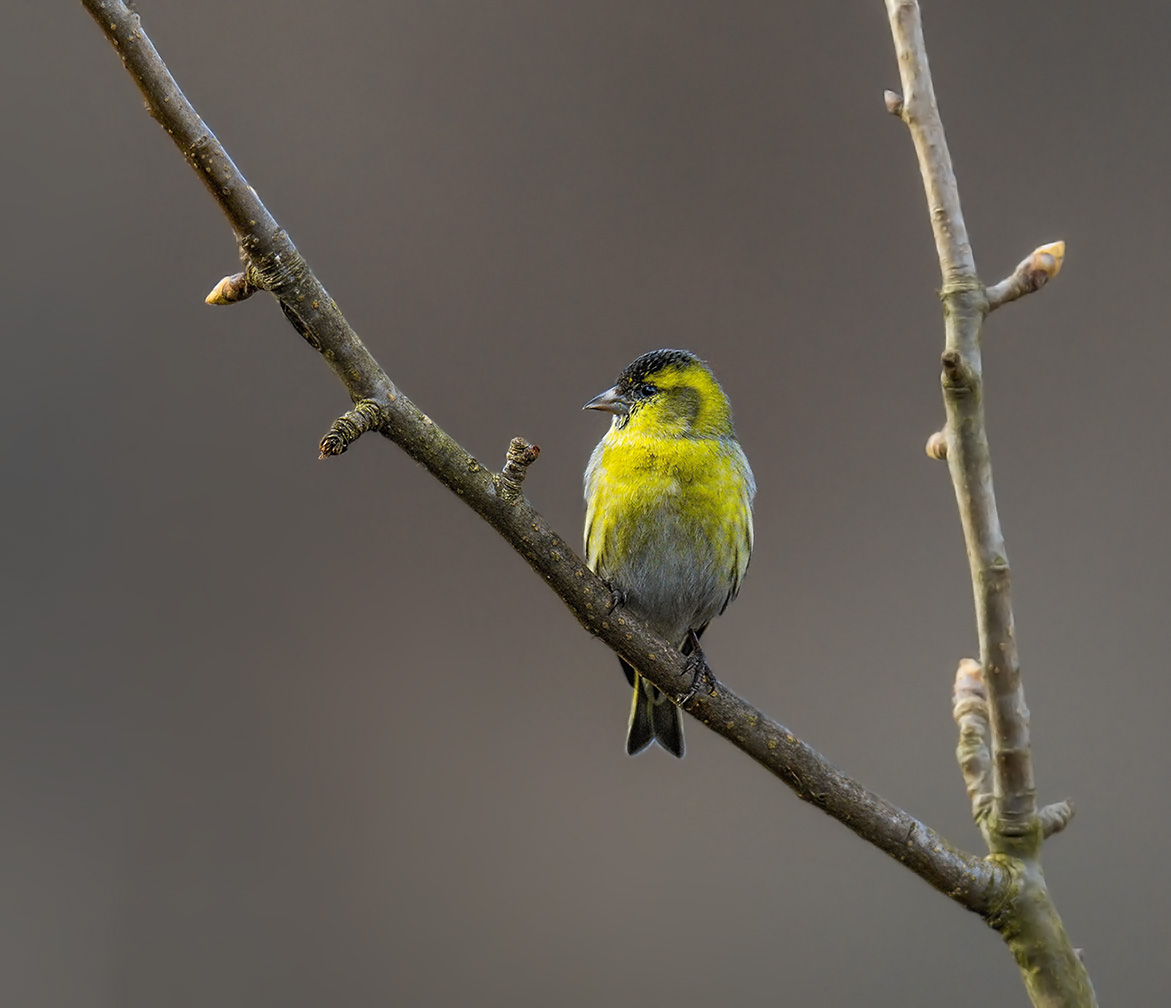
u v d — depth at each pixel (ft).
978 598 18.35
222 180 18.83
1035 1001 18.19
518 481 21.71
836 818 21.17
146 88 18.35
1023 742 18.52
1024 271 18.06
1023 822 18.62
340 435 19.56
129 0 18.49
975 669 20.56
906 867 20.01
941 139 18.47
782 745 21.86
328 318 19.72
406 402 20.47
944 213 18.29
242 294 19.53
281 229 19.25
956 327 17.97
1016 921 18.39
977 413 17.85
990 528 18.08
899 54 18.80
